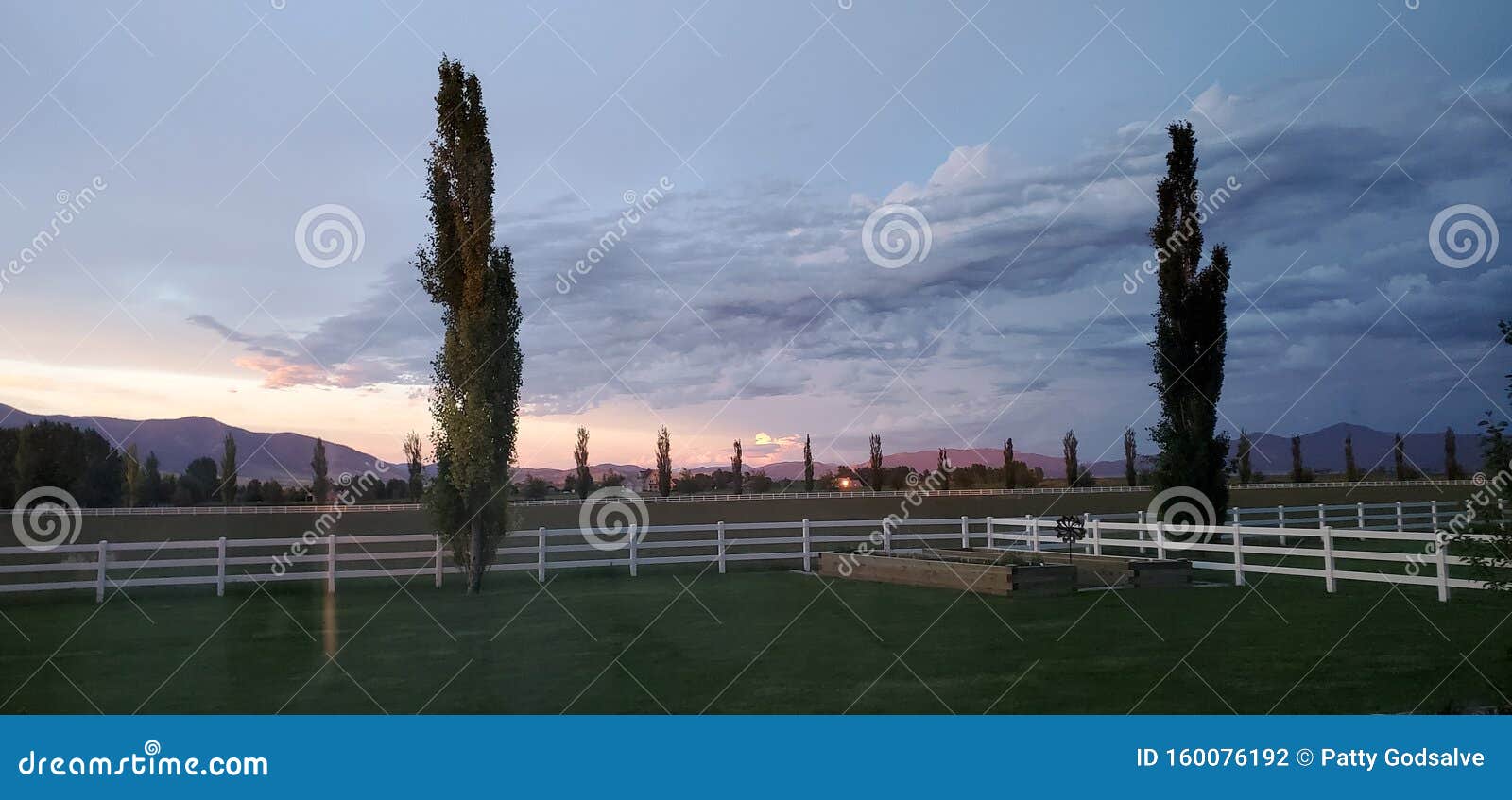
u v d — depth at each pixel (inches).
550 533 860.0
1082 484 2891.2
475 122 795.4
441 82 796.0
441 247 802.2
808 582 823.7
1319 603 628.7
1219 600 653.9
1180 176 987.9
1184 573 745.0
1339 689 376.5
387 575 839.1
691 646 493.7
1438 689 373.4
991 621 564.4
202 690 404.5
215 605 689.6
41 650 503.5
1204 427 978.1
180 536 1503.4
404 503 2331.4
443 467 796.6
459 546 782.5
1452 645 461.7
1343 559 943.0
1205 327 979.9
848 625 557.6
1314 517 1341.0
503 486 794.2
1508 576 328.2
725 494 2928.2
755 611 626.8
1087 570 761.6
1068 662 434.3
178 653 491.2
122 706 382.6
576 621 588.4
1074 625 544.1
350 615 629.6
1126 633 513.7
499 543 792.3
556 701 379.6
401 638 530.0
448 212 802.2
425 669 443.8
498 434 797.9
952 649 474.0
